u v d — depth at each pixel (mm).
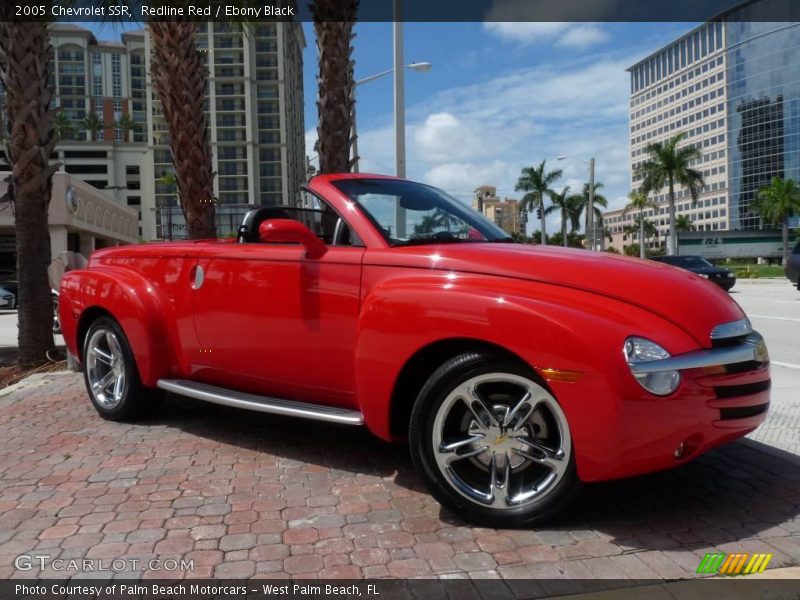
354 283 3396
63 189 27688
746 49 133250
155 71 8797
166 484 3516
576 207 60125
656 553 2666
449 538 2838
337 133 9328
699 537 2809
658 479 3498
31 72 7840
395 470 3705
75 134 142125
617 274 2924
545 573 2520
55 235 27688
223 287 3996
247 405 3811
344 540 2832
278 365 3746
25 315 8086
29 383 6602
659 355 2637
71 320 5098
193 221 8938
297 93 136750
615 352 2623
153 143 120312
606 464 2646
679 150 52688
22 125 7855
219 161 114750
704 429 2689
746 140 134875
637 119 170500
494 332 2797
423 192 4160
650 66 162875
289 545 2791
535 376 2801
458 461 3045
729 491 3328
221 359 4074
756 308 14289
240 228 4273
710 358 2705
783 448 4031
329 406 3648
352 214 3646
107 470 3750
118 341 4664
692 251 74438
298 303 3607
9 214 27641
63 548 2783
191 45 8773
